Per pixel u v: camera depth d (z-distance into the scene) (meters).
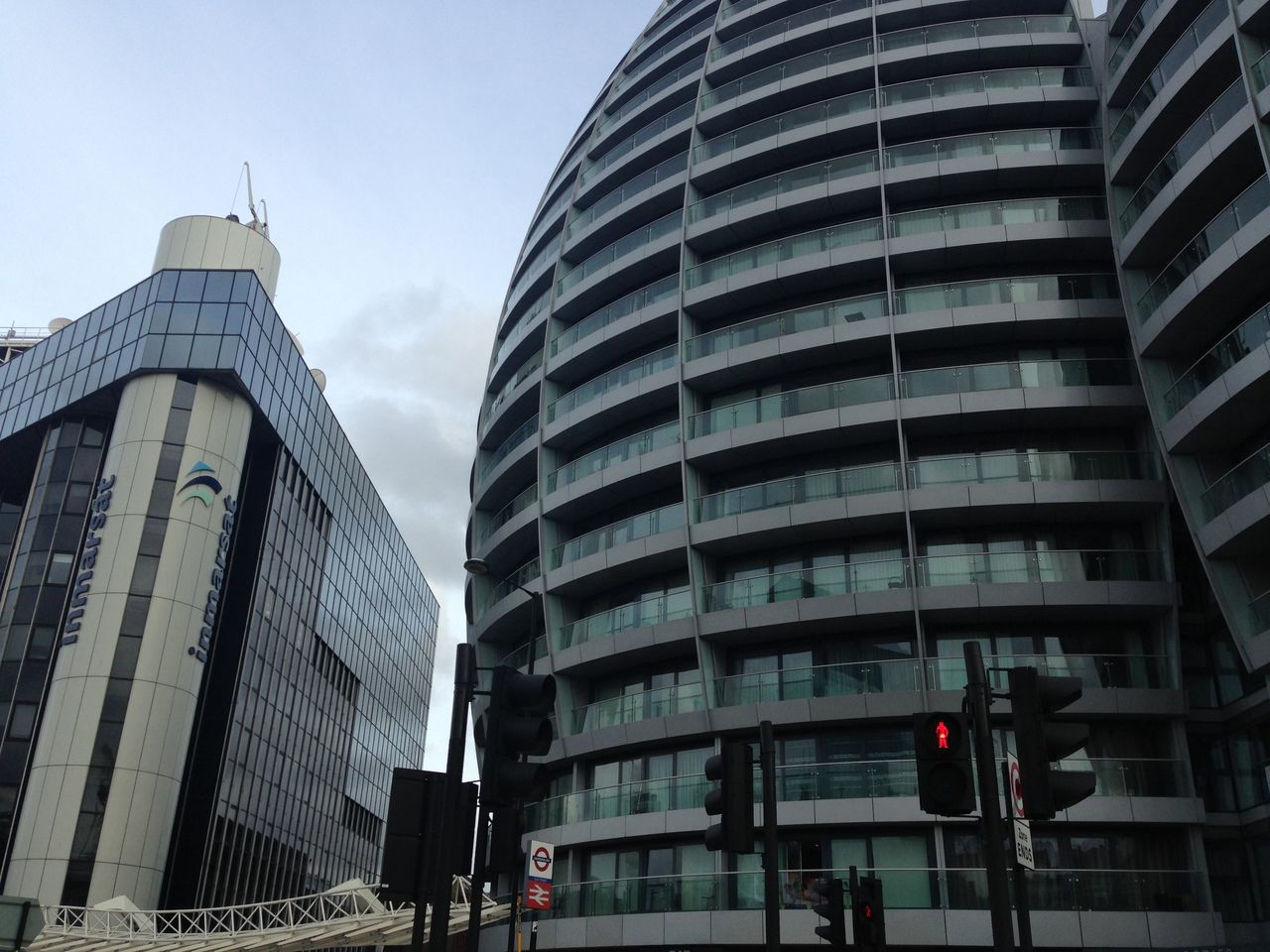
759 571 32.94
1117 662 28.66
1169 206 28.88
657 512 34.06
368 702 85.25
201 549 55.09
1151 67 32.81
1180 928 25.25
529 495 40.06
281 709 65.44
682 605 32.62
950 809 8.16
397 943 30.31
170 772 51.16
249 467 64.12
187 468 55.84
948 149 35.59
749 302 36.38
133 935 30.83
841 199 35.88
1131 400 30.28
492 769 9.14
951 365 33.09
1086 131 35.00
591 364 40.00
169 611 53.06
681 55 46.59
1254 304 27.55
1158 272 31.12
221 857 56.25
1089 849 27.44
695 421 34.59
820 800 27.98
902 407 31.14
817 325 33.88
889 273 33.16
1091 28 37.59
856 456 32.94
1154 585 28.67
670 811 30.00
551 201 51.25
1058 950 25.81
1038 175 34.47
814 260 34.66
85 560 53.66
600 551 34.88
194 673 53.56
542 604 36.94
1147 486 29.47
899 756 28.84
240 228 63.94
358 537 82.94
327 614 74.75
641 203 41.09
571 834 31.97
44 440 62.53
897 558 30.31
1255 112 25.69
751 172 39.19
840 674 29.42
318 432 72.62
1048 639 29.66
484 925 34.34
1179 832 27.36
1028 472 30.09
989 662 29.25
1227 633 28.88
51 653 54.22
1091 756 28.39
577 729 34.44
